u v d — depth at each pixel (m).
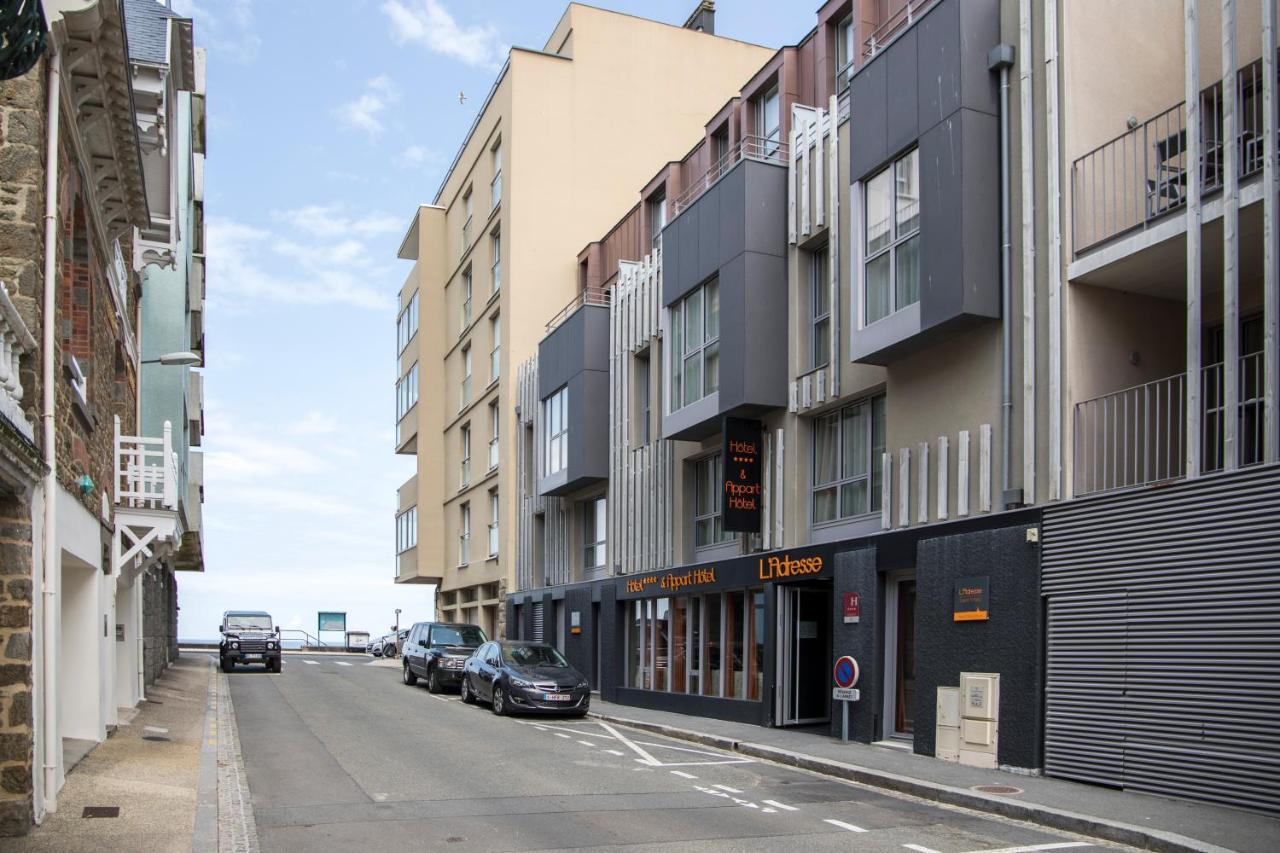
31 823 8.57
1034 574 12.23
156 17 14.55
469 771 12.69
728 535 20.52
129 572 17.38
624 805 10.52
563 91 33.06
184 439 26.95
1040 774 11.87
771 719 17.16
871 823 9.73
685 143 34.19
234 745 15.06
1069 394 12.33
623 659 24.02
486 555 33.91
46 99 9.90
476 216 36.34
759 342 17.94
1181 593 10.40
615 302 25.67
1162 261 11.83
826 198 17.19
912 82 14.40
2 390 7.91
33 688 8.72
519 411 31.47
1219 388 12.69
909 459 14.78
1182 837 8.52
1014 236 13.24
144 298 25.98
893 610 15.02
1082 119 12.72
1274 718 9.41
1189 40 11.02
